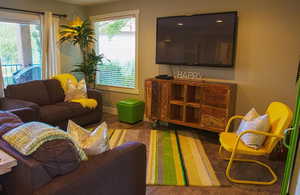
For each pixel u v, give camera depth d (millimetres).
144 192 1867
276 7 3029
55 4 4551
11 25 4086
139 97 4543
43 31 4367
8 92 3477
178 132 3811
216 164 2746
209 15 3383
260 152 2275
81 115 3906
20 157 1226
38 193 1132
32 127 1384
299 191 1714
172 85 3676
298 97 1750
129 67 4629
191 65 3689
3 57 4078
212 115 3309
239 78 3424
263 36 3166
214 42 3416
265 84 3248
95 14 4949
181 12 3783
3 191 1453
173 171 2562
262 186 2305
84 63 4715
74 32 4430
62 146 1253
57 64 4652
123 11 4465
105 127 1621
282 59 3090
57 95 4031
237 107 3492
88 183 1317
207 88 3289
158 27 3908
